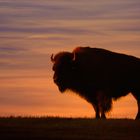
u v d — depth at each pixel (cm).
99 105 9325
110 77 9412
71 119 8231
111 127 7588
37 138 6756
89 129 7406
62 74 9425
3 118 8244
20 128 7338
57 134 7031
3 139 6644
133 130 7469
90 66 9419
